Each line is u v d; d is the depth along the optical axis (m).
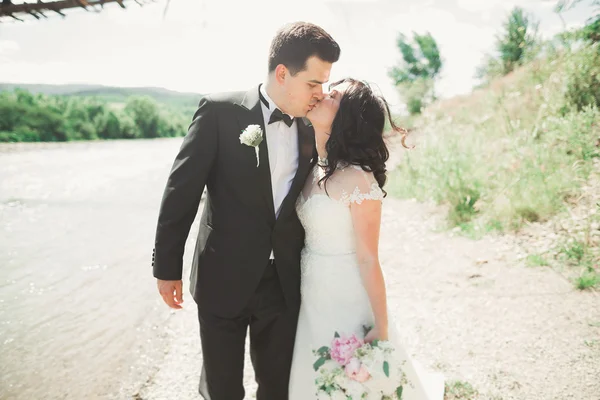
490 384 2.62
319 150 1.96
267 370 2.16
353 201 1.83
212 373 2.09
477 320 3.37
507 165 5.90
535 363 2.80
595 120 5.84
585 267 3.92
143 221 7.20
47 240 6.17
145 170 13.11
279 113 1.91
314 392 2.01
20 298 4.29
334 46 1.79
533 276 3.96
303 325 2.08
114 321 3.76
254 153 1.90
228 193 1.95
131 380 2.89
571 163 5.47
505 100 8.17
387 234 5.70
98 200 8.84
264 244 1.98
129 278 4.78
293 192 1.96
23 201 8.80
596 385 2.55
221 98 1.94
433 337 3.19
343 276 1.94
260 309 2.06
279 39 1.84
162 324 3.69
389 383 1.81
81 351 3.28
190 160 1.87
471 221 5.53
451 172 6.41
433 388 2.45
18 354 3.25
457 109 10.80
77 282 4.68
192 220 1.92
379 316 1.85
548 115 6.56
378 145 1.87
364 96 1.84
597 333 3.04
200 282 2.04
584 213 4.67
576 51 6.98
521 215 5.09
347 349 1.75
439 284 4.07
